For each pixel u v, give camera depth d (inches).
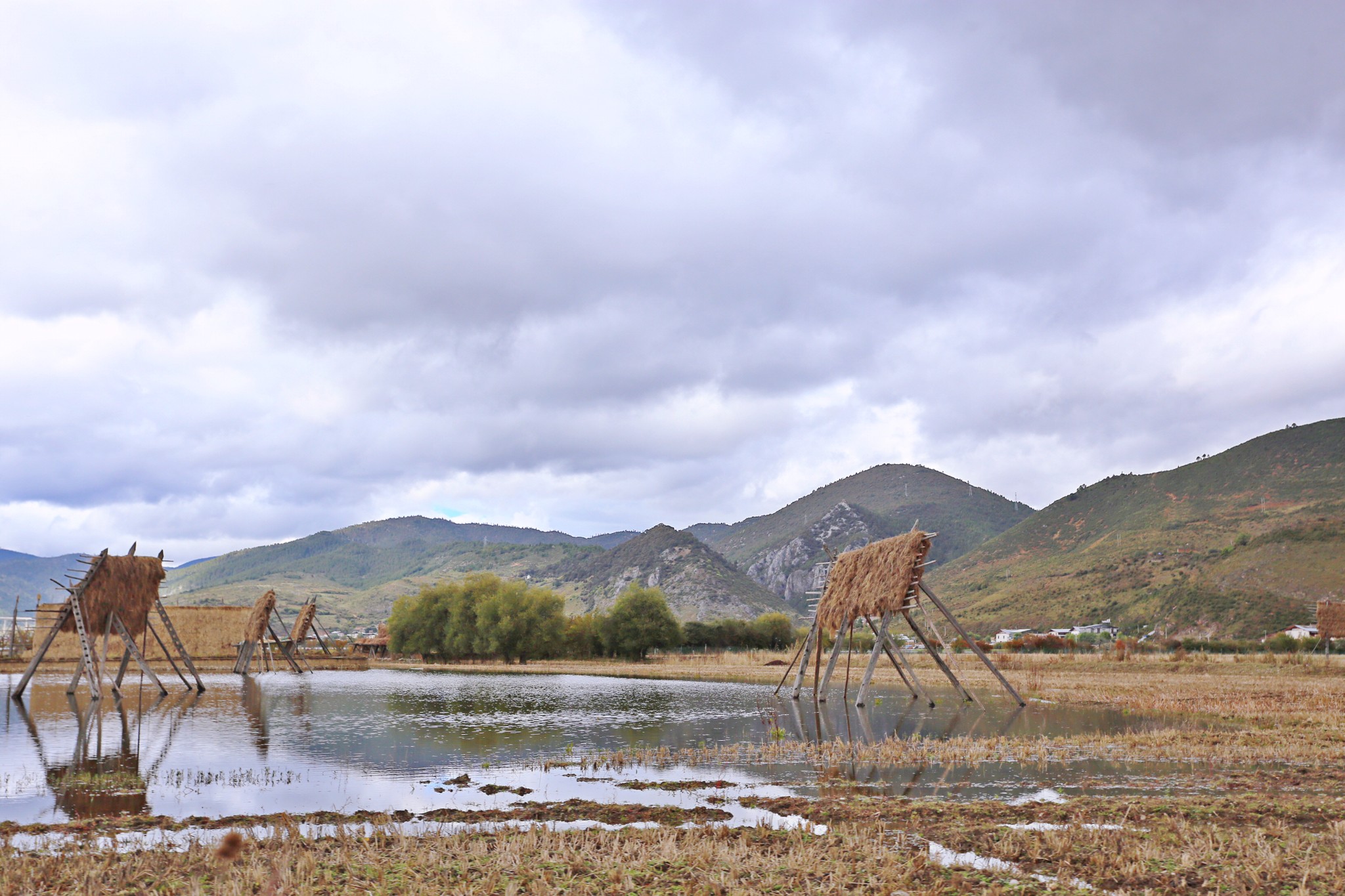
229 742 1124.5
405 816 654.5
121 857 524.7
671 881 462.6
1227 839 537.6
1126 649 2541.8
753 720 1364.4
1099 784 763.4
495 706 1640.0
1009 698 1643.7
